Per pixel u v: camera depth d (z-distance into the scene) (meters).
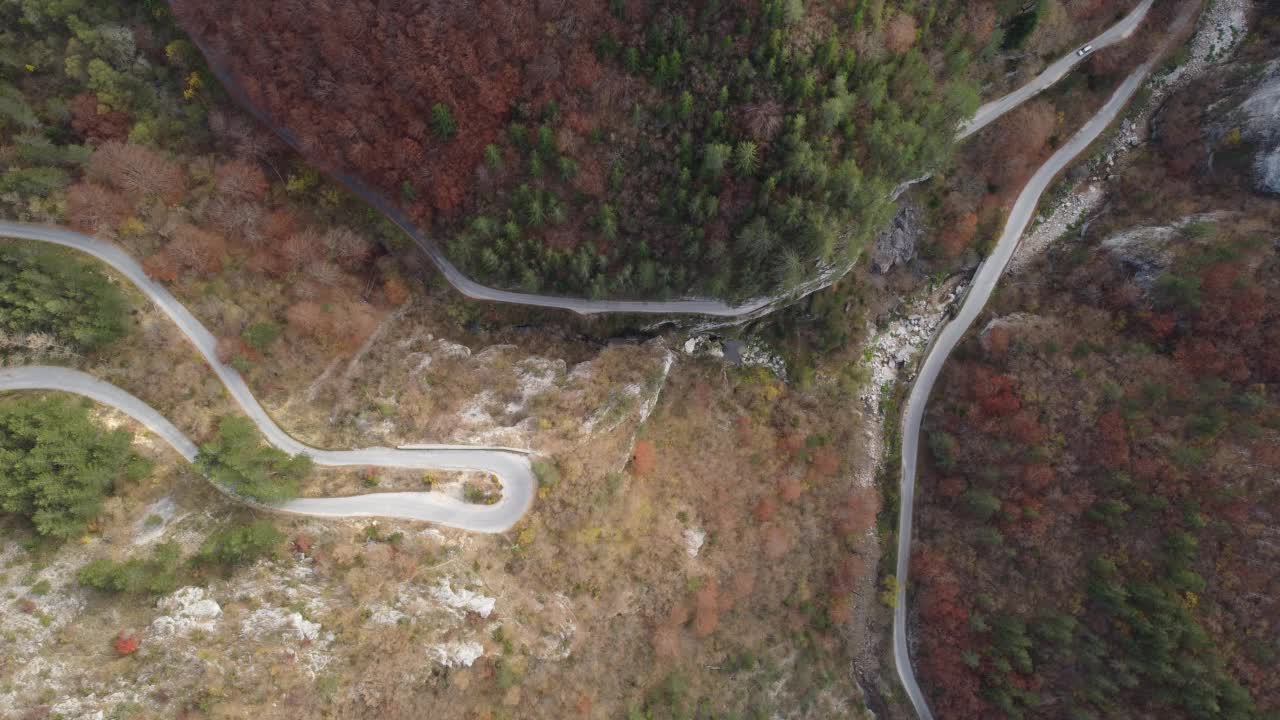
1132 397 60.59
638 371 61.06
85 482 41.28
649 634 57.78
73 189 47.25
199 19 50.25
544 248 56.25
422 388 55.28
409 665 45.09
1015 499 63.84
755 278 57.97
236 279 52.22
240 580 44.31
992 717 63.22
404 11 48.69
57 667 38.09
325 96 51.22
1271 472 54.81
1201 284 59.00
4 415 40.28
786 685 65.12
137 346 47.94
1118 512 58.72
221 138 53.47
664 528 59.25
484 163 52.94
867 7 50.41
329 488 49.66
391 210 57.28
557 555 52.88
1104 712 57.56
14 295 43.38
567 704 51.69
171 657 40.09
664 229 55.91
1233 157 63.12
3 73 47.38
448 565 49.19
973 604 64.62
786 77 50.31
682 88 51.34
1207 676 53.16
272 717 40.44
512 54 50.25
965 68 59.31
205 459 45.62
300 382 52.72
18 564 40.16
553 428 55.06
